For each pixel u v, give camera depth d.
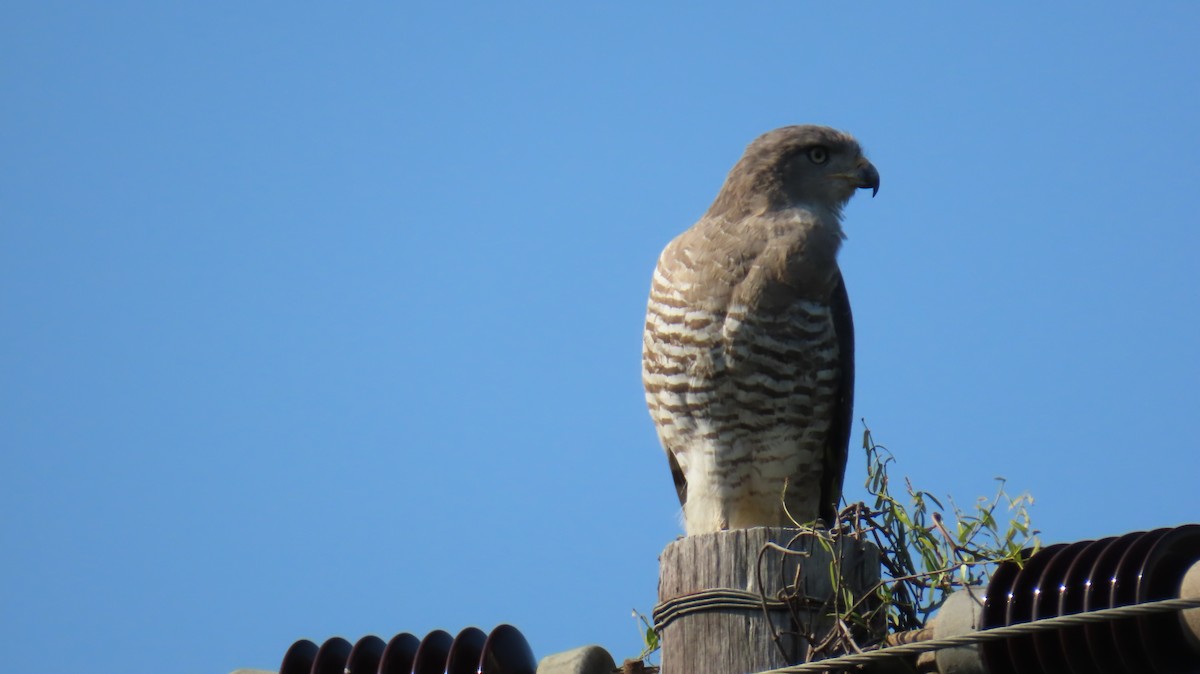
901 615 10.51
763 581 10.30
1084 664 8.68
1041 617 8.93
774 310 15.26
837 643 9.99
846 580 10.34
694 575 10.48
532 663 11.35
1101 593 8.71
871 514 10.81
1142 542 8.62
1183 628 8.34
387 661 11.65
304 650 12.26
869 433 11.47
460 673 11.27
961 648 9.20
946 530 10.05
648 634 11.20
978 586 9.54
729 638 10.25
